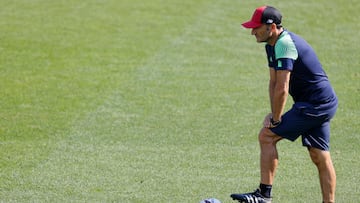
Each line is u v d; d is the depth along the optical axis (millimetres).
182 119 41562
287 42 27812
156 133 39438
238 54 53875
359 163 35562
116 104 43625
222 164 35406
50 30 57219
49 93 45219
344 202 30875
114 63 51062
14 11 61750
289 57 27703
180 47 54781
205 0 66125
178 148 37438
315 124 28703
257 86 47469
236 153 36844
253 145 37969
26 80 47438
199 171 34500
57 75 48469
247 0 65938
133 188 32344
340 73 50375
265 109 43438
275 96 27953
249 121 41438
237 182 33188
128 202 30797
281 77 27719
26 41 54625
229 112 42844
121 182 33031
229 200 31141
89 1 65062
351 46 56188
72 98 44500
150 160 35781
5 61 50750
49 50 53125
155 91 46031
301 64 28141
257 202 28906
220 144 38062
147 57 52500
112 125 40406
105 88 46344
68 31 57156
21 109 42531
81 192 31812
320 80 28469
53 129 39688
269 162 28875
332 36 58312
